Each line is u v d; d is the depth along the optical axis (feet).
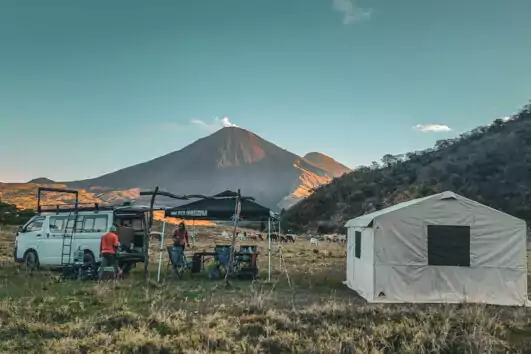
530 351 27.27
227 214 57.26
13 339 27.02
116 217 57.26
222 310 34.71
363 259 47.39
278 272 65.92
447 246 43.83
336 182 410.11
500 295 43.19
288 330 29.94
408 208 44.14
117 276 52.42
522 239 43.75
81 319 31.37
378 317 33.09
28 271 57.67
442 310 35.73
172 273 61.57
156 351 25.61
